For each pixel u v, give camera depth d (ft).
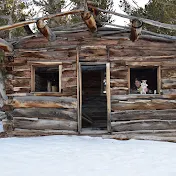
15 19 39.75
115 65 25.22
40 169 14.96
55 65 26.04
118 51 25.30
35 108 25.54
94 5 21.99
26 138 24.39
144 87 26.48
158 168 15.21
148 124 24.64
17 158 17.35
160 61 25.13
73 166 15.58
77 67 25.27
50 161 16.65
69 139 23.50
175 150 19.69
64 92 25.40
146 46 25.30
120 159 17.15
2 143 22.00
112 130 24.80
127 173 14.30
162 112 24.73
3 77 35.04
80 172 14.44
